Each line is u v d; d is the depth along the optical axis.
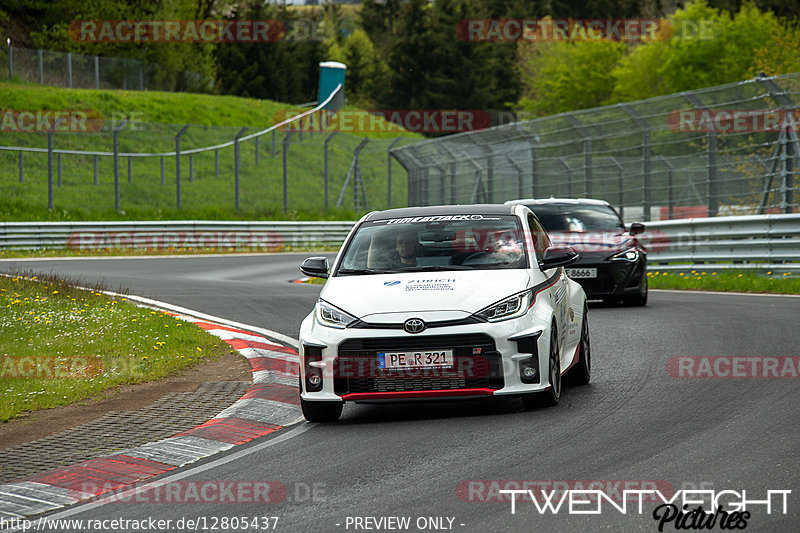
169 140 116.25
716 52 145.88
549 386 17.27
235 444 16.38
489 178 74.44
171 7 161.62
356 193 100.88
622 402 17.77
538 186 67.44
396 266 18.83
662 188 57.44
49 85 128.00
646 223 49.09
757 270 43.72
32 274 43.94
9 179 93.56
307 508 12.06
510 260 18.73
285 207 95.25
